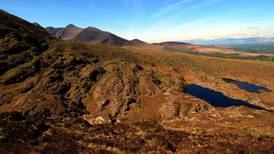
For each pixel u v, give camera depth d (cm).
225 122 3894
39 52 6366
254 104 6222
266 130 3528
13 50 5841
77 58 6606
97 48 9038
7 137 2383
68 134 2692
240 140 2773
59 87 5131
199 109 4672
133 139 2681
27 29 7744
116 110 4734
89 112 4756
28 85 4891
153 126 3294
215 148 2497
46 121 3247
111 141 2552
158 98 5109
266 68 11556
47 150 2214
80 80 5600
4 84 4878
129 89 5338
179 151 2483
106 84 5438
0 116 3297
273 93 7475
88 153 2208
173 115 4488
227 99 6419
